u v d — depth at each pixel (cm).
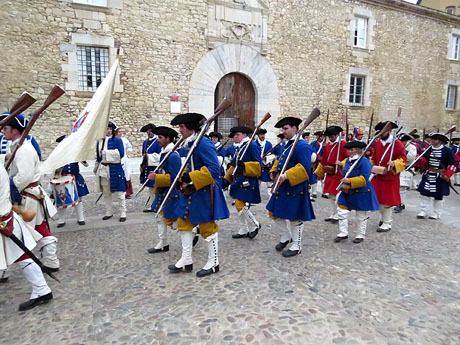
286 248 412
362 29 1292
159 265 359
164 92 960
